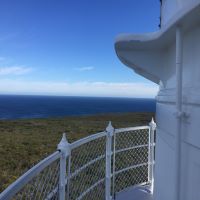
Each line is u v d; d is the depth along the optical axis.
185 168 2.20
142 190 4.62
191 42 2.25
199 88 1.99
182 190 2.23
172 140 2.49
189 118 2.11
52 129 19.16
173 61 2.69
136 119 26.89
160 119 3.06
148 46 3.03
